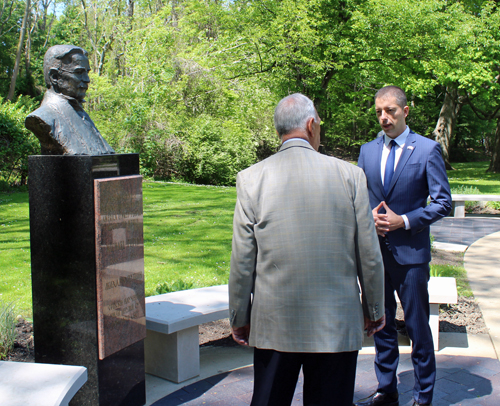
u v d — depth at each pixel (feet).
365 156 10.04
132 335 9.42
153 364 11.01
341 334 6.02
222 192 49.19
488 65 67.36
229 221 33.06
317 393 6.20
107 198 8.66
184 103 70.69
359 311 6.28
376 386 10.29
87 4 94.48
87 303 8.60
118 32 75.97
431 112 113.50
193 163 66.33
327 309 6.02
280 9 62.23
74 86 9.63
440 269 20.88
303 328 6.01
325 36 62.44
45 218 8.81
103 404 8.80
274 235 6.13
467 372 10.93
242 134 71.51
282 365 6.22
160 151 64.69
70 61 9.57
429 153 9.20
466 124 130.72
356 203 6.31
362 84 73.36
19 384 6.81
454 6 65.98
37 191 8.82
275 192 6.20
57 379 6.98
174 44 68.85
